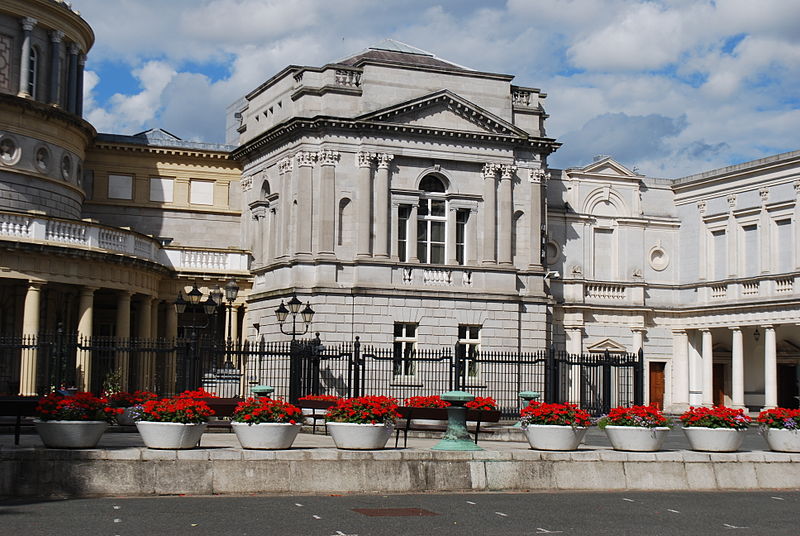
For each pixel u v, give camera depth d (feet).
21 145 188.55
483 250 191.83
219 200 215.51
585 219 215.72
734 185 211.61
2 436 111.04
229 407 104.22
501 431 123.13
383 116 184.65
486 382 177.17
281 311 150.51
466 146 191.52
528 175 197.47
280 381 179.73
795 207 199.11
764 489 97.09
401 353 184.96
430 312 186.50
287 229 188.34
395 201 187.42
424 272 187.52
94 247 168.35
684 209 222.89
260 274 196.44
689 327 218.38
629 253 219.00
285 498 82.74
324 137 183.52
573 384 208.95
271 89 200.64
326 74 185.68
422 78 189.67
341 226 184.34
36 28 195.93
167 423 85.56
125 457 82.58
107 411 87.10
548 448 94.63
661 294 221.25
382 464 87.92
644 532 73.87
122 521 71.10
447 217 191.11
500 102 194.80
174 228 212.84
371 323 182.91
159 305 201.46
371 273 183.32
